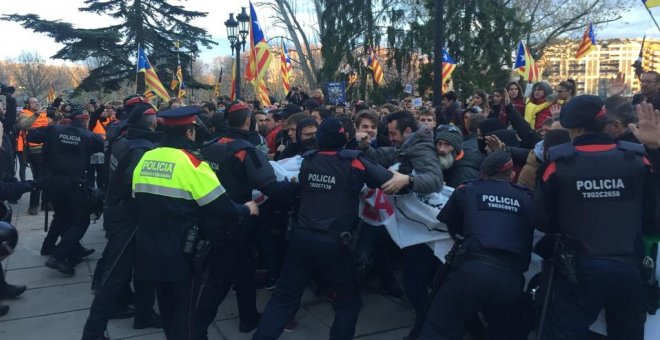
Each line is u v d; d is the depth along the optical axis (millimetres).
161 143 3320
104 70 31234
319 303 4934
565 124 2854
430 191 3691
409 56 20766
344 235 3338
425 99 19672
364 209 4020
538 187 2879
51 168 5594
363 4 21547
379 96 21219
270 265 5039
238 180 3783
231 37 14531
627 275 2631
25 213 8680
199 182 3152
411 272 4035
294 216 3906
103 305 3711
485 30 18453
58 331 4312
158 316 4414
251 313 4277
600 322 2988
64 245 5543
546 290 2959
